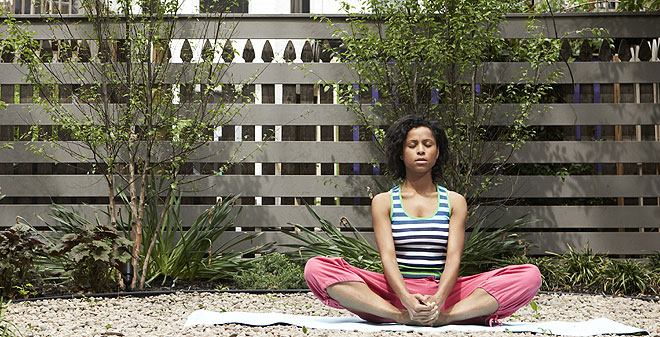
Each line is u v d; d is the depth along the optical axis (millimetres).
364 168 7012
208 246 6391
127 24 6176
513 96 6957
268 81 6914
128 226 6293
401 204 3670
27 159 6809
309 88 6949
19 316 4254
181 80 6777
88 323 3988
